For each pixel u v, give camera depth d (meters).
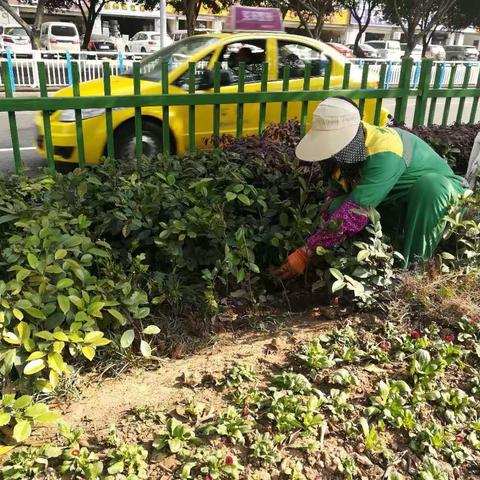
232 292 3.07
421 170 3.18
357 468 2.05
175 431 2.08
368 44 36.47
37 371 2.15
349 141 2.82
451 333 2.81
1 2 16.64
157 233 3.06
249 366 2.54
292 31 38.19
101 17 37.62
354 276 2.89
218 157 3.65
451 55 33.31
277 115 5.80
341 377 2.40
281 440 2.11
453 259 3.24
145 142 5.22
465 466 2.14
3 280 2.56
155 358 2.62
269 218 3.29
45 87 3.55
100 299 2.54
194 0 17.72
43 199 3.04
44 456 1.99
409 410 2.28
